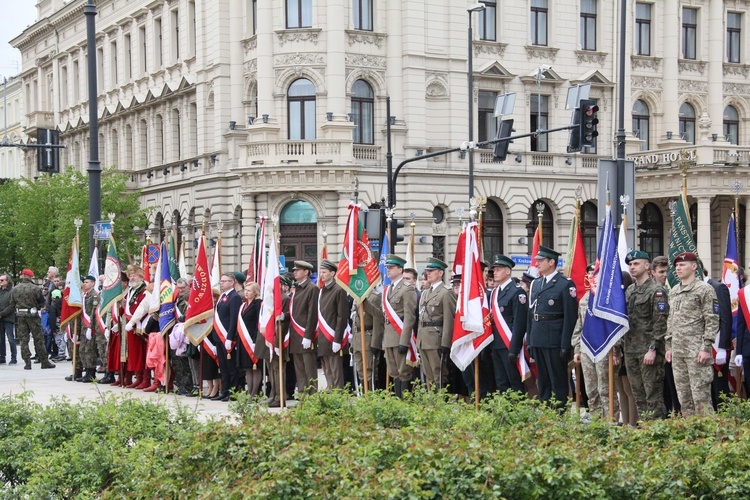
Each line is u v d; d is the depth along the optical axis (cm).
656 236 5712
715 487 943
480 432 1048
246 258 4778
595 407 1739
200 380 2269
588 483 889
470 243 1764
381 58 4947
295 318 2098
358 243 1973
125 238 5562
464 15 5141
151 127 6025
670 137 5738
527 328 1712
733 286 1861
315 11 4784
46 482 1089
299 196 4716
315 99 4816
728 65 5997
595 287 1587
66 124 7250
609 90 5609
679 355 1525
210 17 5250
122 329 2536
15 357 3347
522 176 5281
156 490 998
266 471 963
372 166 4856
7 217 6944
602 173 2373
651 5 5756
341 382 2088
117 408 1345
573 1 5494
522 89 5344
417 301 1944
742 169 5184
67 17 7206
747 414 1179
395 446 948
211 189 5222
